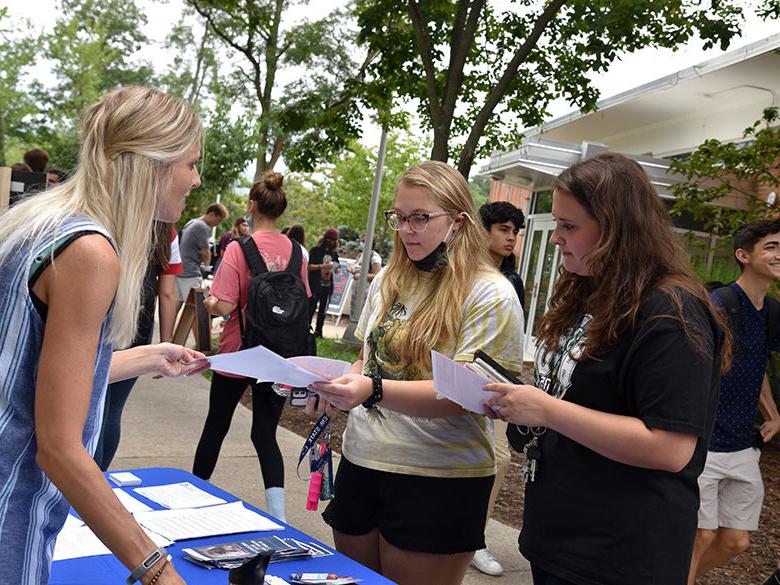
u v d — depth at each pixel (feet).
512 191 74.02
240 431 22.36
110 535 4.98
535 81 38.68
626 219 6.52
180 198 5.77
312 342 13.99
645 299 6.35
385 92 41.88
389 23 37.52
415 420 8.34
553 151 44.57
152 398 25.22
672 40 33.24
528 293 54.95
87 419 5.28
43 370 4.89
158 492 8.69
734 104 45.65
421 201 8.33
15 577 4.99
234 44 58.95
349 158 98.17
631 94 47.11
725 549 12.90
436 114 33.01
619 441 6.14
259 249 14.29
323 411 8.62
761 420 26.16
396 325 8.65
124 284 5.29
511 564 14.69
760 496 12.68
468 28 32.40
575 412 6.32
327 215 133.28
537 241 54.19
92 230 5.00
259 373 7.55
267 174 14.74
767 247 12.04
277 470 13.44
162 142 5.42
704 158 29.43
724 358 6.81
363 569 6.93
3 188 15.81
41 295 4.95
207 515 7.92
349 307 63.05
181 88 100.63
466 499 8.36
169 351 7.52
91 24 144.05
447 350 8.38
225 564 6.62
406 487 8.28
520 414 6.50
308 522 15.79
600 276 6.63
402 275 8.86
